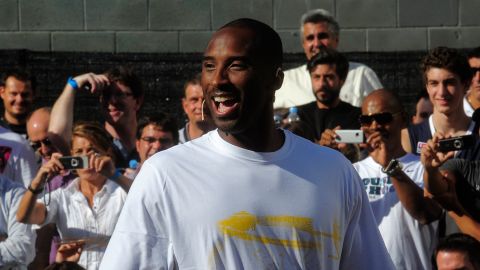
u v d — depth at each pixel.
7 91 10.59
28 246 8.23
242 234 4.25
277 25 12.57
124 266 4.27
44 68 11.99
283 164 4.38
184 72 12.14
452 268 6.71
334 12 12.62
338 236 4.43
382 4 12.64
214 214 4.25
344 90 11.06
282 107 10.75
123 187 8.22
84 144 8.39
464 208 7.77
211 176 4.31
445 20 12.64
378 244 4.64
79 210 8.23
